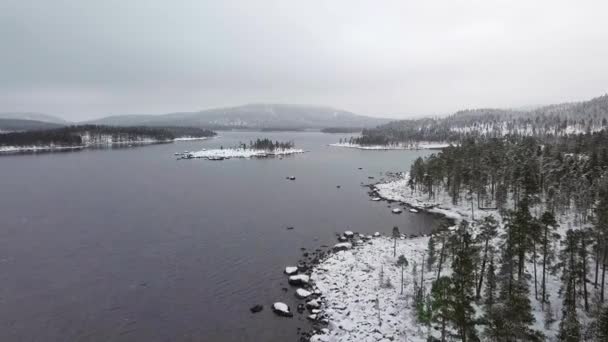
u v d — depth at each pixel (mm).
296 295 56062
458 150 150500
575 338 35375
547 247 51938
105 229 89812
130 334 46812
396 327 45594
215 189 144750
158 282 61031
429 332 43438
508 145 152250
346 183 158500
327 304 52719
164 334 46812
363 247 75750
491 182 115250
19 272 64500
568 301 42125
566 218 89750
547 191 98688
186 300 55156
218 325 48562
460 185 119750
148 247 77562
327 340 44188
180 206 115000
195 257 72000
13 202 117688
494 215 97375
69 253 73812
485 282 53062
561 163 111500
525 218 49969
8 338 45719
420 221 98188
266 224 95062
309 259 70688
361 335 44500
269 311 51750
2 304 53656
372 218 101250
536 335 34750
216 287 59219
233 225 94062
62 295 56469
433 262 60719
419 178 127562
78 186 147250
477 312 45594
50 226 91750
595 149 124938
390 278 59594
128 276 63250
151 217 101312
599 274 54344
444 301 37656
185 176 178250
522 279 48500
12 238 82500
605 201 66125
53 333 46938
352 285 57875
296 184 156625
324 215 104438
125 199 124438
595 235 51094
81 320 49812
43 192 134250
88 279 62000
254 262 69438
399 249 73750
